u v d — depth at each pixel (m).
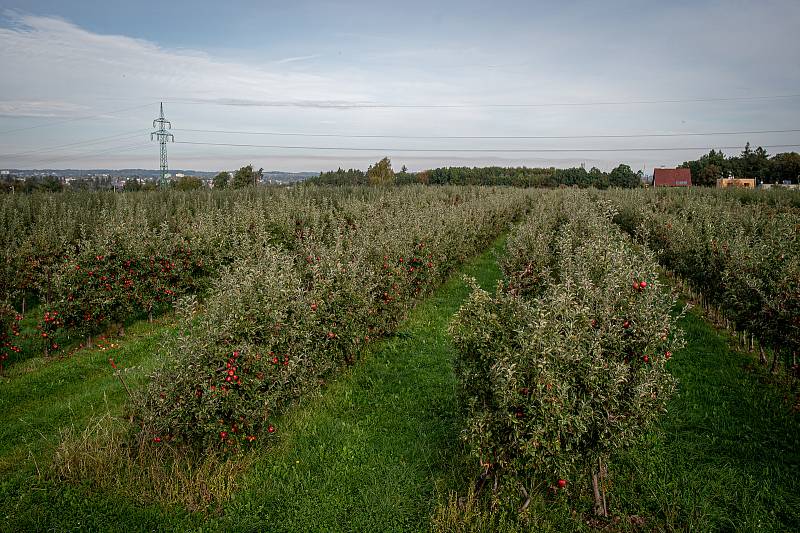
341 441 6.76
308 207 21.55
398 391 8.38
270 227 18.58
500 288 5.91
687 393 8.07
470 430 5.10
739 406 7.67
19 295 13.12
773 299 8.42
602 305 5.61
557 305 5.18
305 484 5.83
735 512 5.38
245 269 7.96
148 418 5.83
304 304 7.61
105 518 5.30
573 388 4.89
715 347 10.33
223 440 6.13
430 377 8.80
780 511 5.36
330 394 8.23
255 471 6.06
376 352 10.16
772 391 8.14
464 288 15.67
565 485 5.02
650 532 5.11
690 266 12.80
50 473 5.95
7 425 7.50
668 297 5.74
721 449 6.54
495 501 5.13
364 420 7.40
